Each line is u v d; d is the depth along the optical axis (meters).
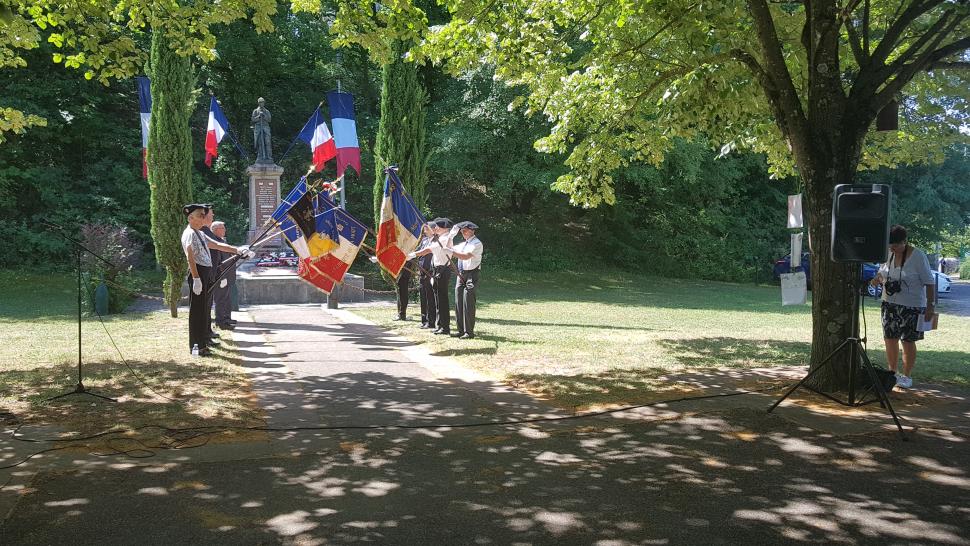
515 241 32.62
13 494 4.70
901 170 39.03
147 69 17.16
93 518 4.34
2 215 27.91
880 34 12.02
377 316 16.22
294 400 7.49
